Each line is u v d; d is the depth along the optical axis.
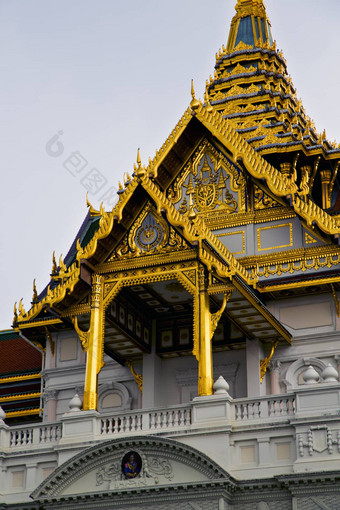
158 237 65.81
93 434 62.56
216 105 82.69
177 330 72.44
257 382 68.12
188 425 60.53
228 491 58.16
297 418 58.31
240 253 71.31
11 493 63.69
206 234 64.56
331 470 56.38
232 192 73.19
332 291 68.38
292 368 68.12
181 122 73.50
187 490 58.34
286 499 57.56
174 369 72.44
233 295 63.94
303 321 68.88
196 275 64.25
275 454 58.75
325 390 58.59
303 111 85.38
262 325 67.06
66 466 61.16
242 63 85.31
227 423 59.66
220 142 73.69
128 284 66.06
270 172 71.44
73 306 67.38
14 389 82.75
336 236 67.50
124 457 60.44
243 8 91.00
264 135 77.00
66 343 76.69
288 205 70.69
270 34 91.25
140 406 72.00
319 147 75.12
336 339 67.88
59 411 75.44
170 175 75.00
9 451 64.81
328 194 76.31
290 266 69.38
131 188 66.12
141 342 71.38
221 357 70.94
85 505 60.53
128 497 59.53
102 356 65.31
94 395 64.19
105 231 66.00
